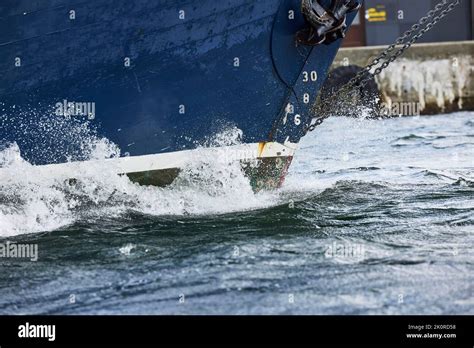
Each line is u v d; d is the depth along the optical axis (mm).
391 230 16531
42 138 17578
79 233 16828
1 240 16531
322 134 29000
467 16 46688
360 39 46781
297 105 19250
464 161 24141
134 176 18172
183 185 18500
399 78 39406
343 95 19938
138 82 17922
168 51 17969
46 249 15914
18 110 17391
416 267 14289
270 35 18609
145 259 15094
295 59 18938
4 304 13281
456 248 15328
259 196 19328
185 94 18266
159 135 18234
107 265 14875
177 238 16266
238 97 18688
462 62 39594
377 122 31109
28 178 17562
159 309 12891
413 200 18969
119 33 17625
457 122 34562
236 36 18375
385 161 24172
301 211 18047
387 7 46438
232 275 14125
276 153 19328
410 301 12852
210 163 18656
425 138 29062
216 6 18109
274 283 13727
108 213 17984
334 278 13859
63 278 14312
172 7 17812
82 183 17859
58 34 17281
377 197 19328
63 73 17469
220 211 18250
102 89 17750
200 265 14680
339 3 18453
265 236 16266
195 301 13125
